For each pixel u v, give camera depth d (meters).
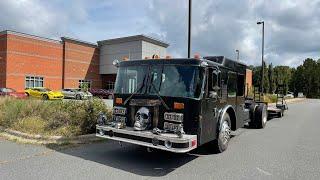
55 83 50.28
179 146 6.54
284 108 20.64
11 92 34.09
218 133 8.35
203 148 9.12
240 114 10.18
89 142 9.52
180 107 7.09
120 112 7.94
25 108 12.70
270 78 70.06
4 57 44.09
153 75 7.61
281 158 8.23
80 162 7.35
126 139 7.25
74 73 53.09
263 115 14.22
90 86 55.81
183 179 6.30
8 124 11.37
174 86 7.29
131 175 6.46
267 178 6.48
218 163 7.61
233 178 6.43
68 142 9.34
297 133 12.83
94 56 56.44
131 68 7.98
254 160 7.96
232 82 9.28
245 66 10.45
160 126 7.29
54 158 7.64
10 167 6.78
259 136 11.86
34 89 37.47
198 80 7.16
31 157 7.67
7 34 43.84
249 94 13.97
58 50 50.84
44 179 6.01
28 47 46.47
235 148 9.45
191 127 7.04
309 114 23.62
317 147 9.85
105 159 7.71
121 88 8.07
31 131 10.37
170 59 7.46
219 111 8.36
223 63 8.52
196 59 7.19
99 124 7.86
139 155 8.23
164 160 7.81
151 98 7.45
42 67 48.41
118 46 54.62
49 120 11.31
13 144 9.00
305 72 119.62
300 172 6.96
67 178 6.11
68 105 12.39
